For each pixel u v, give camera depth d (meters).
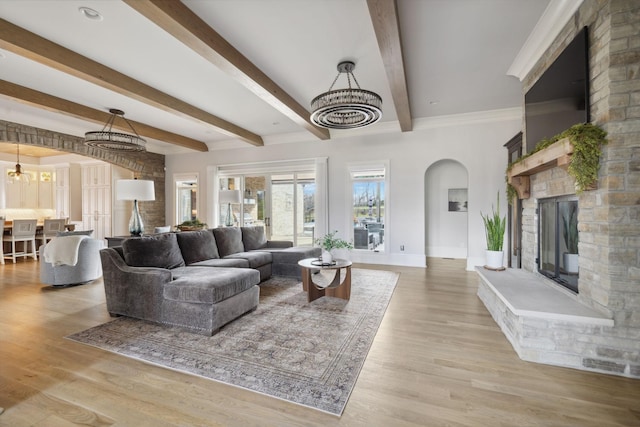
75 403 1.66
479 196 5.19
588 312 2.05
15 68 3.42
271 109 4.95
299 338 2.46
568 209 2.54
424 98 4.47
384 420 1.53
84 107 4.68
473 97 4.43
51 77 3.66
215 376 1.92
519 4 2.41
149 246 3.24
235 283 2.80
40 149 7.64
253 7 2.41
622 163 1.91
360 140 6.02
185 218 7.99
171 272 2.94
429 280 4.48
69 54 3.03
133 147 4.55
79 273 4.16
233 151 7.25
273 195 6.95
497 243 3.53
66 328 2.69
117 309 2.95
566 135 2.12
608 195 1.95
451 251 6.85
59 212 8.22
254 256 4.26
